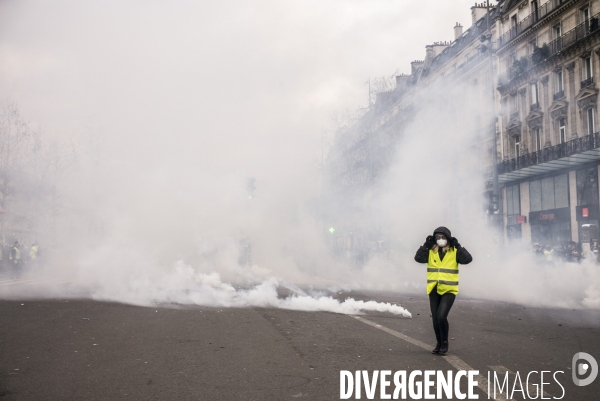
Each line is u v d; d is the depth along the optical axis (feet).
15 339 25.68
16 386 17.47
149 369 19.79
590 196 104.47
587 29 106.73
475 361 21.44
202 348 23.67
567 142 108.88
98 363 20.74
